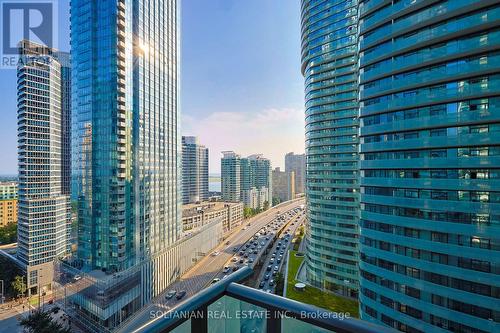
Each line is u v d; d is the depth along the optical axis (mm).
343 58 56406
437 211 26438
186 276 76250
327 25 58781
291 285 58844
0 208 114062
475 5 23547
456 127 25844
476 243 24125
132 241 58406
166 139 72688
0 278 68812
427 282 26625
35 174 77875
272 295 3230
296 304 3008
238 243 109625
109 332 47750
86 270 55469
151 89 66562
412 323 27438
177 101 79500
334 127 56875
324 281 56250
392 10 28766
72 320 53344
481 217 24078
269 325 3098
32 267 71375
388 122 30547
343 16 56469
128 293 53250
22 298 68562
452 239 25406
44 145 80625
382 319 30297
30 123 77750
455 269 24969
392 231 29875
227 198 170625
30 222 72625
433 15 25781
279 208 190500
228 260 89500
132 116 59812
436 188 26656
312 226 59406
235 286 3490
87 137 57906
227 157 171375
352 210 53625
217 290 3387
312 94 60844
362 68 33250
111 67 56188
